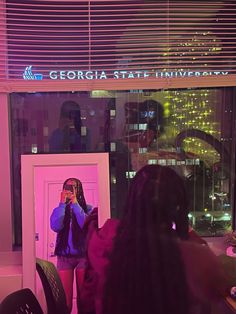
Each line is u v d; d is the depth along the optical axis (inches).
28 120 83.7
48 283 73.5
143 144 86.5
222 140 89.1
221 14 78.5
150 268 36.7
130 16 77.0
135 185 40.9
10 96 82.3
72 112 84.4
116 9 76.8
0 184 83.4
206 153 88.9
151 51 79.1
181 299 35.8
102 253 44.1
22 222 76.3
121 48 78.4
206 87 84.7
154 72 80.2
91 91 82.8
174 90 85.7
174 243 37.6
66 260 75.4
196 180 89.2
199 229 88.5
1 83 77.5
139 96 85.1
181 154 88.0
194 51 79.9
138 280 36.7
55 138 85.0
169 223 38.9
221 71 81.3
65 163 77.6
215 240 75.2
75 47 77.7
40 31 76.4
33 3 76.0
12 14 74.6
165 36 78.5
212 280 37.2
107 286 38.3
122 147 86.0
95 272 44.6
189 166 88.7
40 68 78.3
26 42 76.7
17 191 84.9
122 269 37.7
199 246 38.3
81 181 78.4
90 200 78.2
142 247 37.6
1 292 79.1
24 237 76.3
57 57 77.8
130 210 40.2
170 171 41.8
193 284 36.4
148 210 39.1
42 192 77.5
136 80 80.2
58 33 77.2
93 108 84.7
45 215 77.5
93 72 79.4
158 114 86.0
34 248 76.2
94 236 48.2
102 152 80.5
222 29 79.2
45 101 83.5
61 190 78.0
